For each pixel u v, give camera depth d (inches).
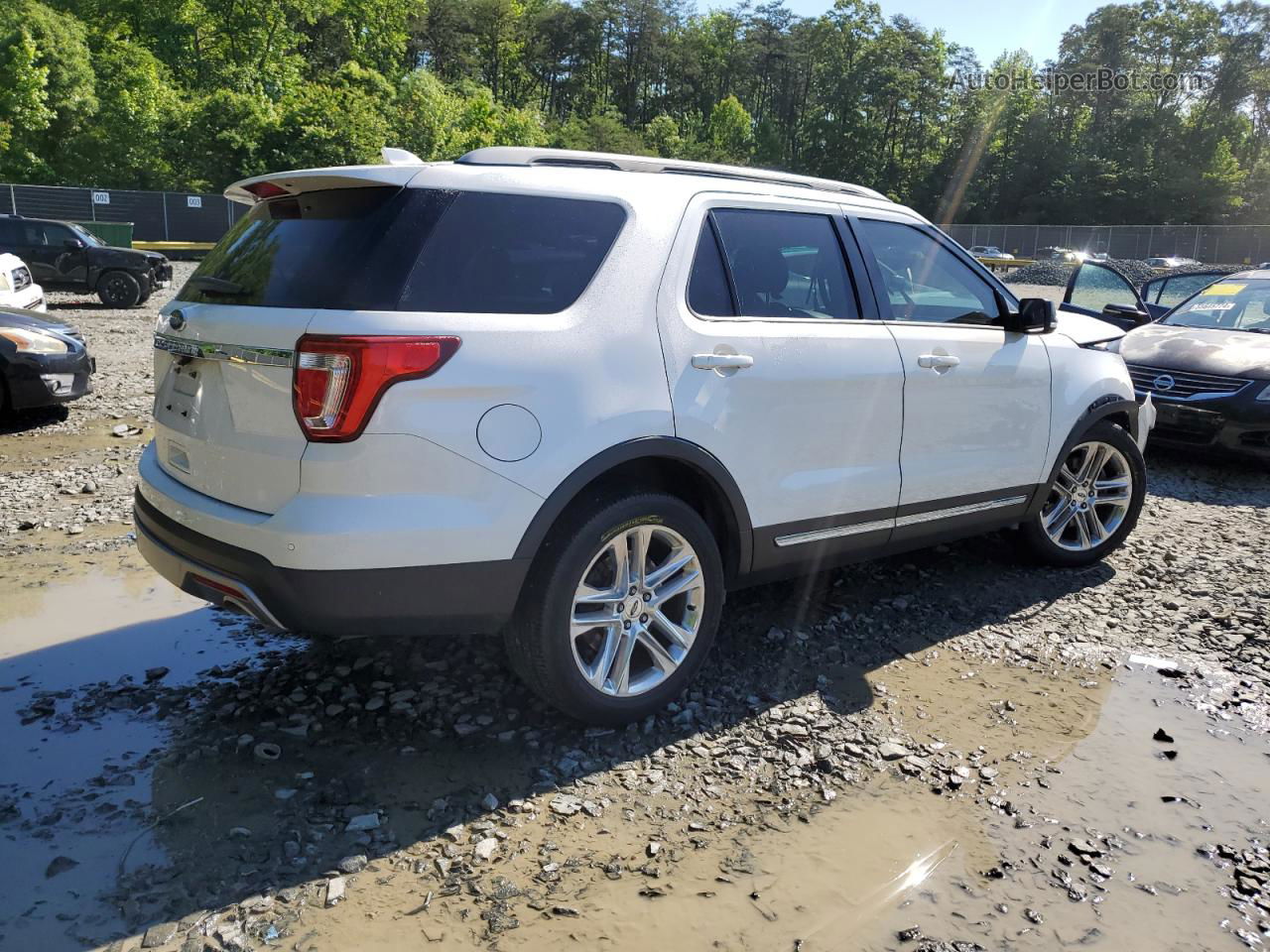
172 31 2018.9
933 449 159.6
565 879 99.4
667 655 131.5
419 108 1956.2
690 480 135.3
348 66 1946.4
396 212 111.9
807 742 127.5
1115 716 136.1
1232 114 3843.5
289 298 111.2
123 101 1621.6
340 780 116.0
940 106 3976.4
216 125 1620.3
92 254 709.9
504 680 142.5
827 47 4047.7
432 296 110.2
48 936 88.8
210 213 1514.5
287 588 107.7
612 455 119.4
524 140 2154.3
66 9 1971.0
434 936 90.6
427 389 107.1
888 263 160.4
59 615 163.3
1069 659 154.3
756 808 112.8
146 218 1480.1
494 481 111.2
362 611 108.7
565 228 122.1
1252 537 221.8
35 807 109.1
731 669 148.0
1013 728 132.3
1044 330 170.4
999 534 218.2
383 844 104.3
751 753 124.8
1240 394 281.0
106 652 150.0
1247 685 145.9
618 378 120.4
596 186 126.5
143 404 346.0
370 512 106.3
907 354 153.8
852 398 145.9
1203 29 3831.2
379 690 139.0
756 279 140.0
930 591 182.5
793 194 149.5
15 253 697.0
